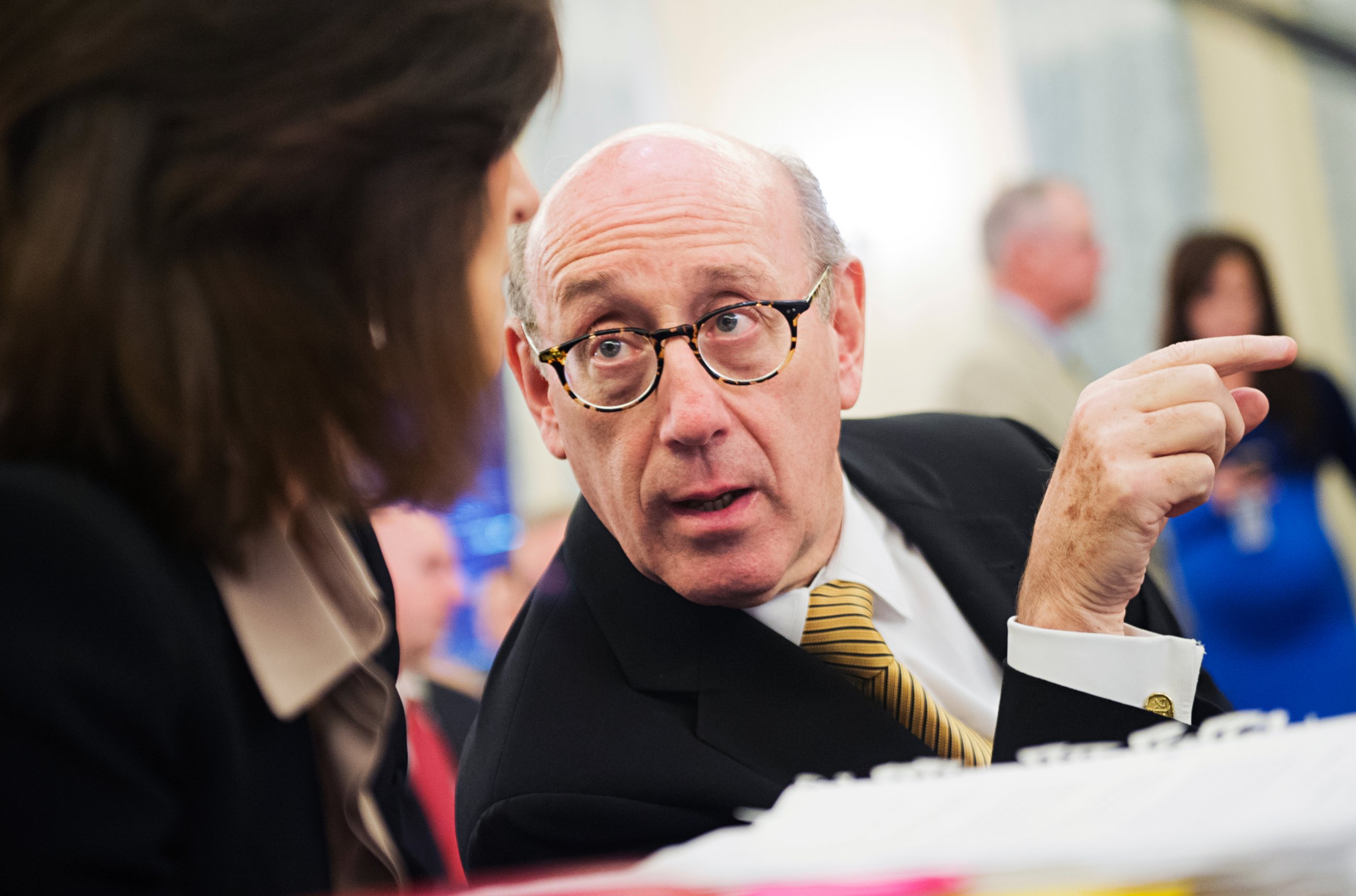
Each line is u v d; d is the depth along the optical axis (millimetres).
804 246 1153
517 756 1120
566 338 1123
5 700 598
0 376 652
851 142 5453
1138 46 5332
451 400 737
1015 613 1277
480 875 1104
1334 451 2869
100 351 651
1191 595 2895
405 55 712
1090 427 1057
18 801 597
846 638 1171
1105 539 1031
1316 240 5250
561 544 1376
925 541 1332
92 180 638
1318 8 4113
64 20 646
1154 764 552
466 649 3191
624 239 1081
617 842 1052
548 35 788
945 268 5398
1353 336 5230
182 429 654
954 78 5418
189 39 658
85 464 682
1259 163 5281
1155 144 5332
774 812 556
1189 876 409
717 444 1080
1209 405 1022
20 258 635
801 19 5441
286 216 691
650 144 1132
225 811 699
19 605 613
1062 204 3307
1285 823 419
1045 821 482
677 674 1141
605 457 1125
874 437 1479
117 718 627
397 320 724
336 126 685
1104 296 5336
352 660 782
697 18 5395
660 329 1087
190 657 678
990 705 1260
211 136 660
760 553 1117
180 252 662
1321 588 2777
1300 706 2777
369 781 883
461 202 739
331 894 802
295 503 778
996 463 1442
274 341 680
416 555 2375
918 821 510
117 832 614
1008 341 3359
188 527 699
